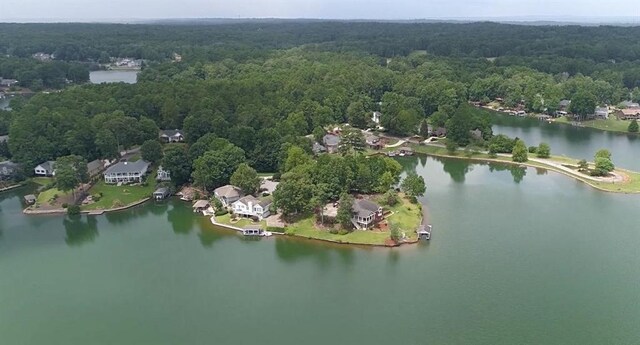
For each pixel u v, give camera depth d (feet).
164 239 447.83
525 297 343.05
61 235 461.37
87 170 546.26
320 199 446.19
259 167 579.89
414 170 621.72
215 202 487.61
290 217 463.83
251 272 387.75
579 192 536.01
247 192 507.30
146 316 334.44
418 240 425.28
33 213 502.79
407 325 316.81
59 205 512.63
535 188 550.77
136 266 401.08
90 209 504.43
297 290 360.69
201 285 370.53
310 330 314.35
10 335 317.63
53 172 576.20
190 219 485.15
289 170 529.45
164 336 312.71
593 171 577.02
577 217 469.57
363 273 379.76
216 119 633.20
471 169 624.18
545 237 429.38
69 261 411.75
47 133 607.78
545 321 317.63
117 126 627.05
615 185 545.85
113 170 561.84
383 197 492.13
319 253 412.36
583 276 367.66
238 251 421.18
